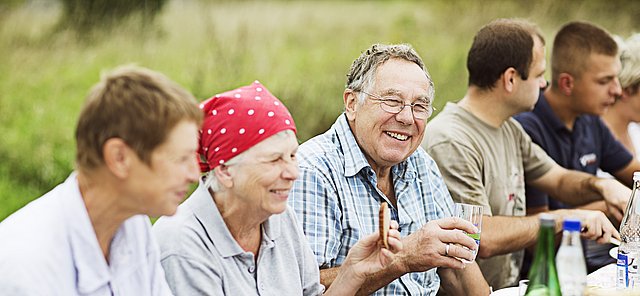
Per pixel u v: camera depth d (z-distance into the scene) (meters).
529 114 4.20
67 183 1.99
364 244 2.51
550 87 4.24
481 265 3.64
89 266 1.98
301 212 2.84
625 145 4.82
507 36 3.55
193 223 2.34
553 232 2.13
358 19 11.35
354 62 3.04
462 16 11.27
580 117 4.36
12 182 7.09
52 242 1.92
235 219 2.37
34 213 1.95
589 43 4.07
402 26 10.76
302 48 10.23
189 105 1.90
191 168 1.94
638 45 4.68
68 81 9.19
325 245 2.85
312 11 11.47
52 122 8.05
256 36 10.30
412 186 3.13
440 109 8.29
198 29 10.27
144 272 2.16
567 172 3.96
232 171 2.30
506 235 3.34
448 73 9.23
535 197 4.06
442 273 3.23
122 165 1.86
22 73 9.20
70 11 10.27
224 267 2.36
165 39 10.14
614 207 3.71
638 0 11.62
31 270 1.86
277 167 2.30
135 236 2.13
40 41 9.89
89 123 1.85
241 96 2.30
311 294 2.62
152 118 1.84
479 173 3.54
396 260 2.76
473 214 2.71
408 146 2.97
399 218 3.05
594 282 2.80
